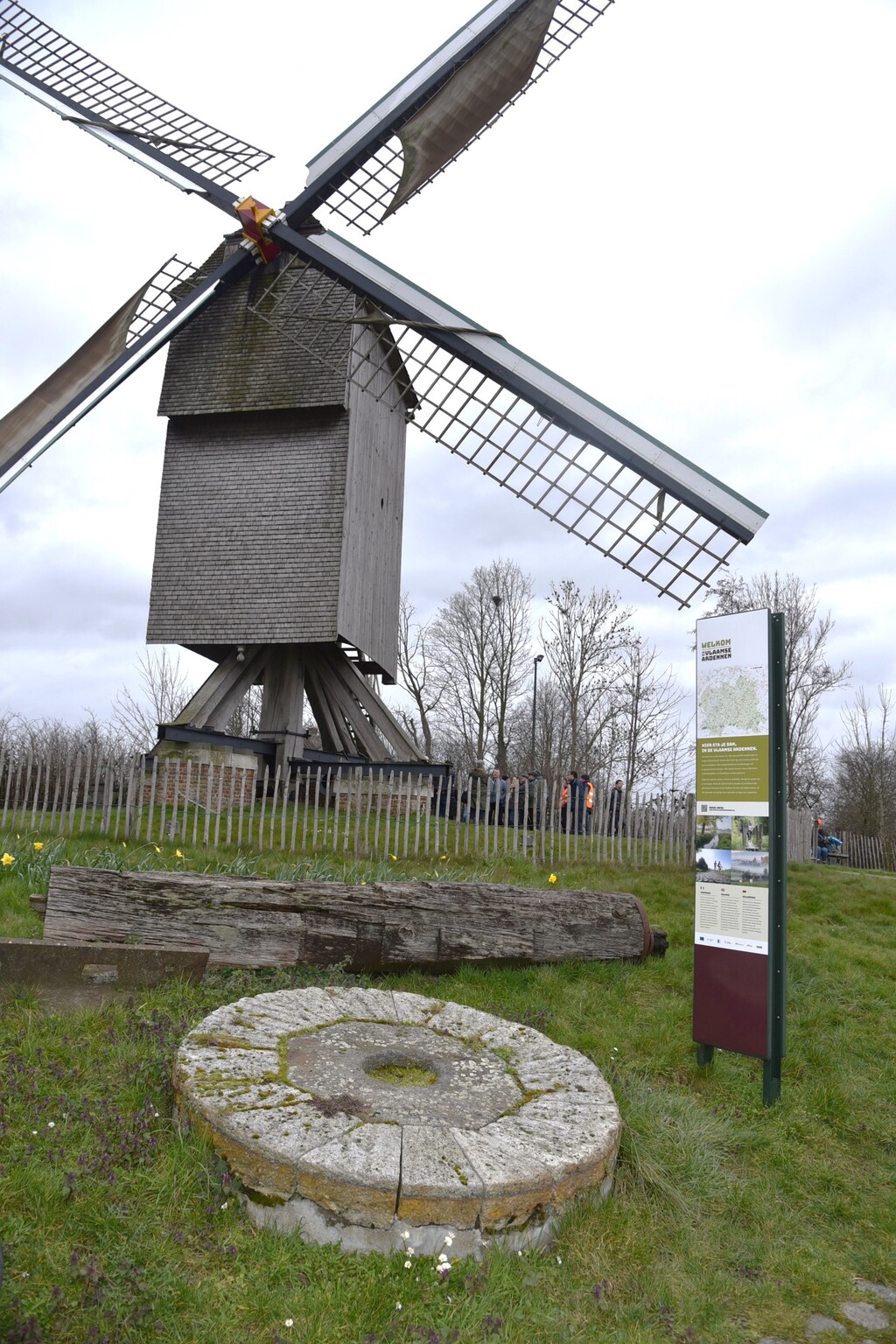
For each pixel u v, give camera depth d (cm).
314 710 2348
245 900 771
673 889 1339
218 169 1780
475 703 5094
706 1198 514
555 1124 492
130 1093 523
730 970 680
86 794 1405
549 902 891
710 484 1303
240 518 2084
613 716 4475
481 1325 371
